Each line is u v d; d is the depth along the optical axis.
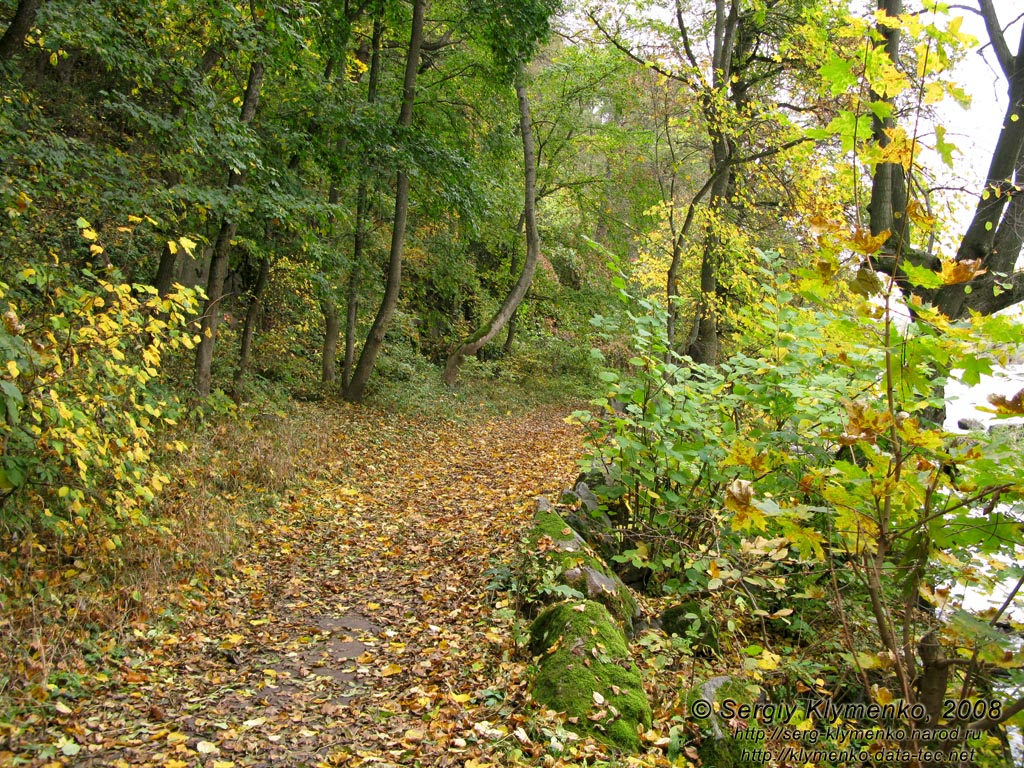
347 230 13.85
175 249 4.96
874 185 7.19
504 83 14.24
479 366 20.22
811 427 4.59
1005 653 2.49
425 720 3.78
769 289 5.19
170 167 7.46
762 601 5.04
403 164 12.04
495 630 4.87
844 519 2.82
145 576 5.15
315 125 11.45
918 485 2.68
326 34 11.39
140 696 3.94
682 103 13.09
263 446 8.67
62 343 4.52
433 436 13.01
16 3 6.51
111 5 6.70
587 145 19.20
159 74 7.31
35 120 6.40
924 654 2.87
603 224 20.06
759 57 14.96
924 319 2.62
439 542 7.07
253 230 10.17
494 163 16.77
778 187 12.13
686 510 5.41
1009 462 2.52
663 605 5.49
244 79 10.38
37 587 4.38
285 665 4.50
